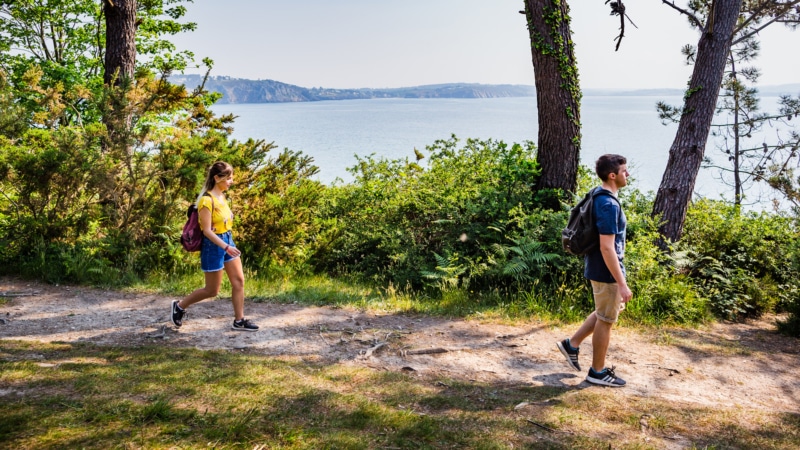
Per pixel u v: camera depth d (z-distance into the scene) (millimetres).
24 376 3727
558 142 9086
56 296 6578
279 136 189125
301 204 9023
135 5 10117
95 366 4070
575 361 4707
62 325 5477
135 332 5309
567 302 6797
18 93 8570
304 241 9312
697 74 9070
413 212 9773
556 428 3486
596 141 128500
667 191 9109
